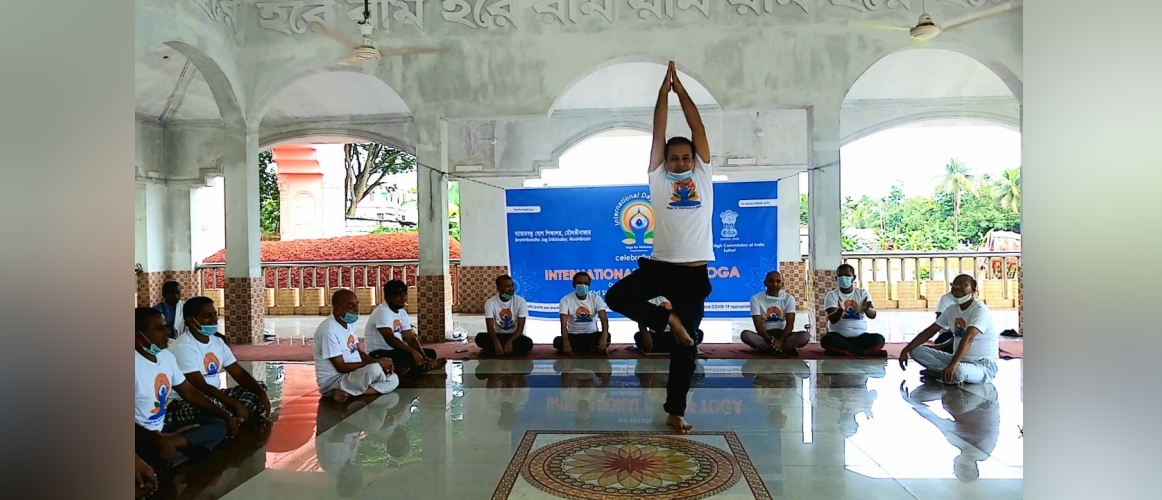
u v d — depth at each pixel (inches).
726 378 200.4
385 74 278.7
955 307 190.4
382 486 115.2
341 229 566.9
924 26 233.6
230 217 283.7
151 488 109.8
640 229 286.5
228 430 138.2
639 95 365.1
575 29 272.1
